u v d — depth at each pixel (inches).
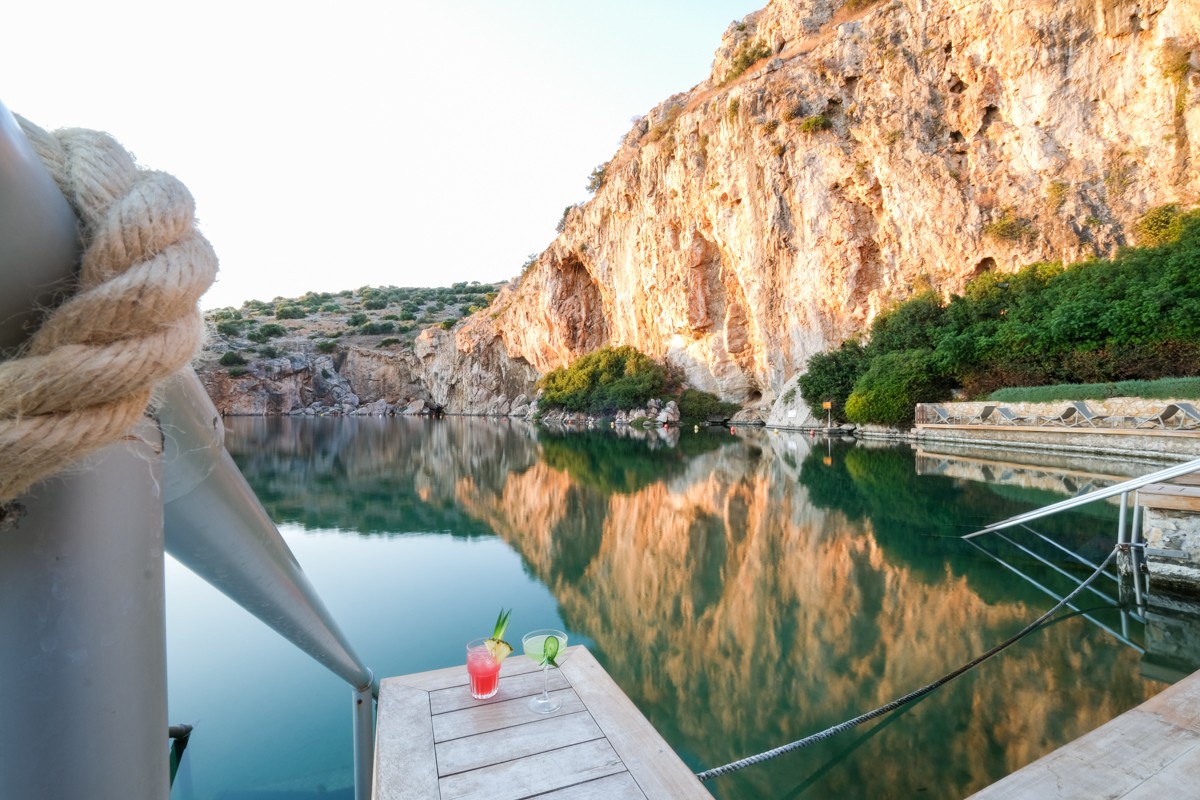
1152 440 469.1
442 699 84.2
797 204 1035.3
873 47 925.8
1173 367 564.7
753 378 1320.1
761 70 1127.0
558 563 276.4
